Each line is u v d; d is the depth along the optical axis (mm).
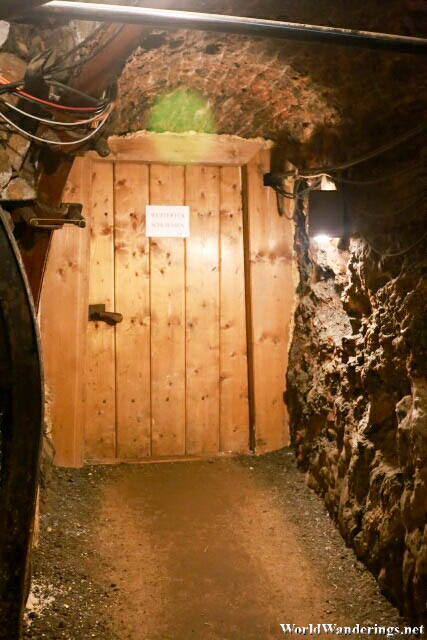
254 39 2951
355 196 3486
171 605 3016
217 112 3973
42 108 2438
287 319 4473
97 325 4281
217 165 4379
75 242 4102
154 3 2504
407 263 2914
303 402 4230
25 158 2541
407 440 2814
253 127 4164
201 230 4410
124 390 4344
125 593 3076
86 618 2873
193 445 4457
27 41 2717
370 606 2951
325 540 3510
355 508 3334
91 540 3461
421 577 2609
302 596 3082
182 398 4434
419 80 2723
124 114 3797
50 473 3867
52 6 1714
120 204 4285
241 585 3174
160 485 4055
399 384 3006
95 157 4148
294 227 4441
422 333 2705
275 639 2805
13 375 1990
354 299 3518
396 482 2928
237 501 3912
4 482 2018
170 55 3141
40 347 2002
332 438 3781
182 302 4406
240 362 4500
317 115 3641
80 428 4164
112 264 4293
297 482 4117
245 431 4512
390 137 3143
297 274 4473
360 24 2637
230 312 4473
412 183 2928
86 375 4273
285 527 3652
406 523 2777
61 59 2400
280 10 2633
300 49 2963
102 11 1754
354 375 3438
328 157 3773
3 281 1952
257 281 4402
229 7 2602
